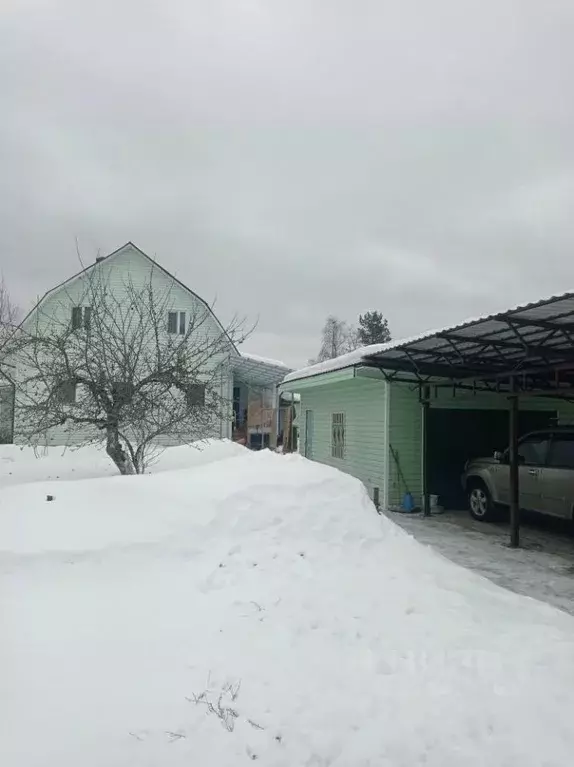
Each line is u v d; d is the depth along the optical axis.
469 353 10.30
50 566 4.70
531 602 5.44
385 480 12.09
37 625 3.76
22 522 5.47
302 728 2.93
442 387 12.55
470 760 2.79
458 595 5.02
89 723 2.80
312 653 3.71
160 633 3.80
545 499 9.35
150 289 13.51
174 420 10.34
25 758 2.52
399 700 3.24
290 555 5.27
